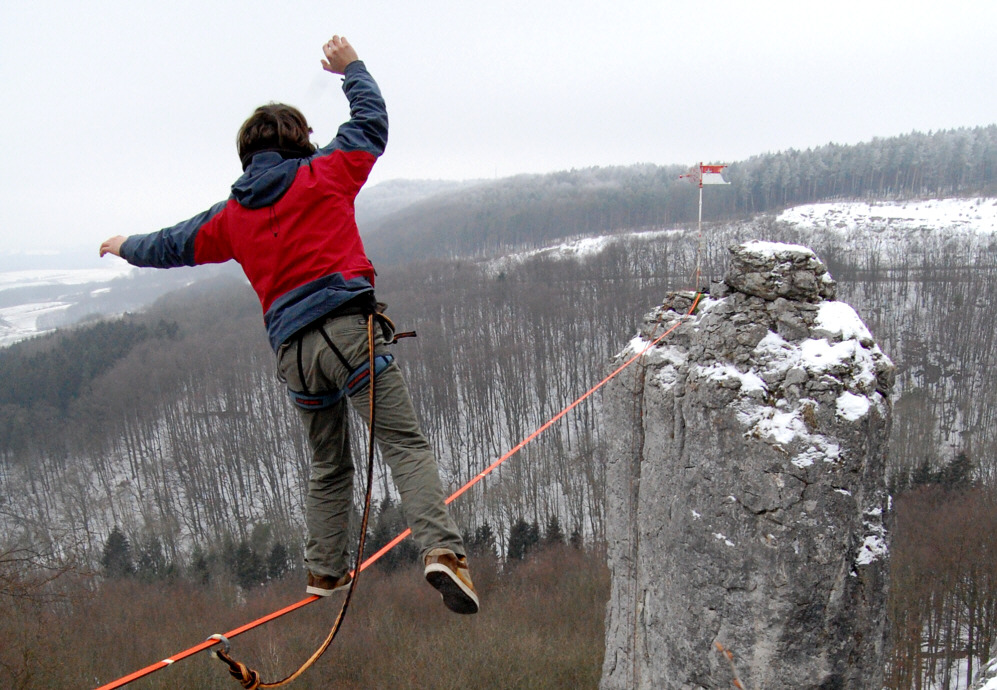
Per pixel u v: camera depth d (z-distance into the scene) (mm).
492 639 36406
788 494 10562
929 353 75438
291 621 39281
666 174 172125
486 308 86688
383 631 37781
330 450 4125
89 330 90812
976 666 34281
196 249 3896
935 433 65438
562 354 83875
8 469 76312
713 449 11719
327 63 4316
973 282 82938
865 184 147750
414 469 3658
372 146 3928
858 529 10555
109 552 53250
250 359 79875
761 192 145375
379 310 3895
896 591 33031
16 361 84062
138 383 78062
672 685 12727
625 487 15102
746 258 11570
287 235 3600
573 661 34438
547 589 44375
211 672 31484
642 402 14203
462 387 79562
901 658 30391
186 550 64562
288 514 67938
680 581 12523
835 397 10578
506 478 66438
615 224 148875
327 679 33875
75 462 78062
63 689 27703
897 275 92938
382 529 49375
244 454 72500
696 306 14031
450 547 3523
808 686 10625
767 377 11172
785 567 10625
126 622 36375
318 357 3641
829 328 10984
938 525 39844
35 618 30109
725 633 11562
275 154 3768
